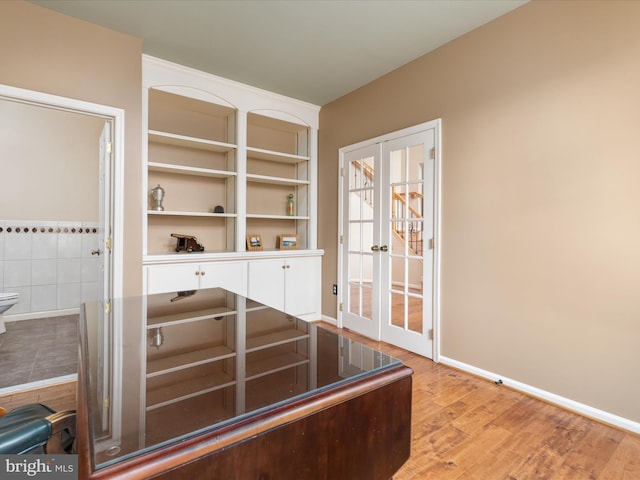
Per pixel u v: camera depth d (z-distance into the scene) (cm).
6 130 384
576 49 207
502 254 242
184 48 288
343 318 382
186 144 348
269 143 421
